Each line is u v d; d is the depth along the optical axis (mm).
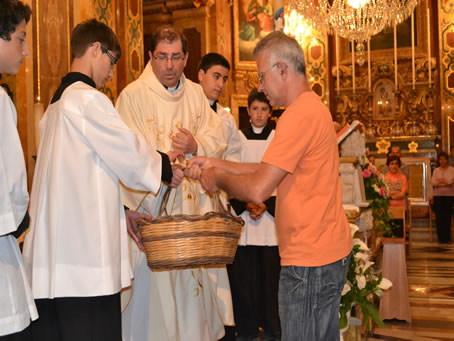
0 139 1771
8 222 1750
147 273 2904
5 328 1760
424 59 13016
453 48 12648
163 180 2428
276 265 3994
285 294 2148
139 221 2287
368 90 13086
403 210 5117
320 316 2139
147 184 2303
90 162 2262
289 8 8672
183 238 2254
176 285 2955
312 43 13586
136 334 2902
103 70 2467
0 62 1846
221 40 12891
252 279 4004
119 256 2297
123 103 3035
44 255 2230
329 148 2152
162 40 2984
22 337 1892
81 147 2254
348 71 13469
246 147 4230
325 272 2102
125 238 2398
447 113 12680
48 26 6469
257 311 4020
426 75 13031
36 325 2242
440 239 10625
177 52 2994
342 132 4090
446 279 7004
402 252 5043
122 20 8125
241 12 13516
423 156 12602
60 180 2242
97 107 2256
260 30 13594
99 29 2434
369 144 13156
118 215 2324
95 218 2227
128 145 2242
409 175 12234
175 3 12406
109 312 2266
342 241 2154
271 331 3963
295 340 2121
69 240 2215
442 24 12781
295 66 2186
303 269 2092
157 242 2256
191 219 2256
